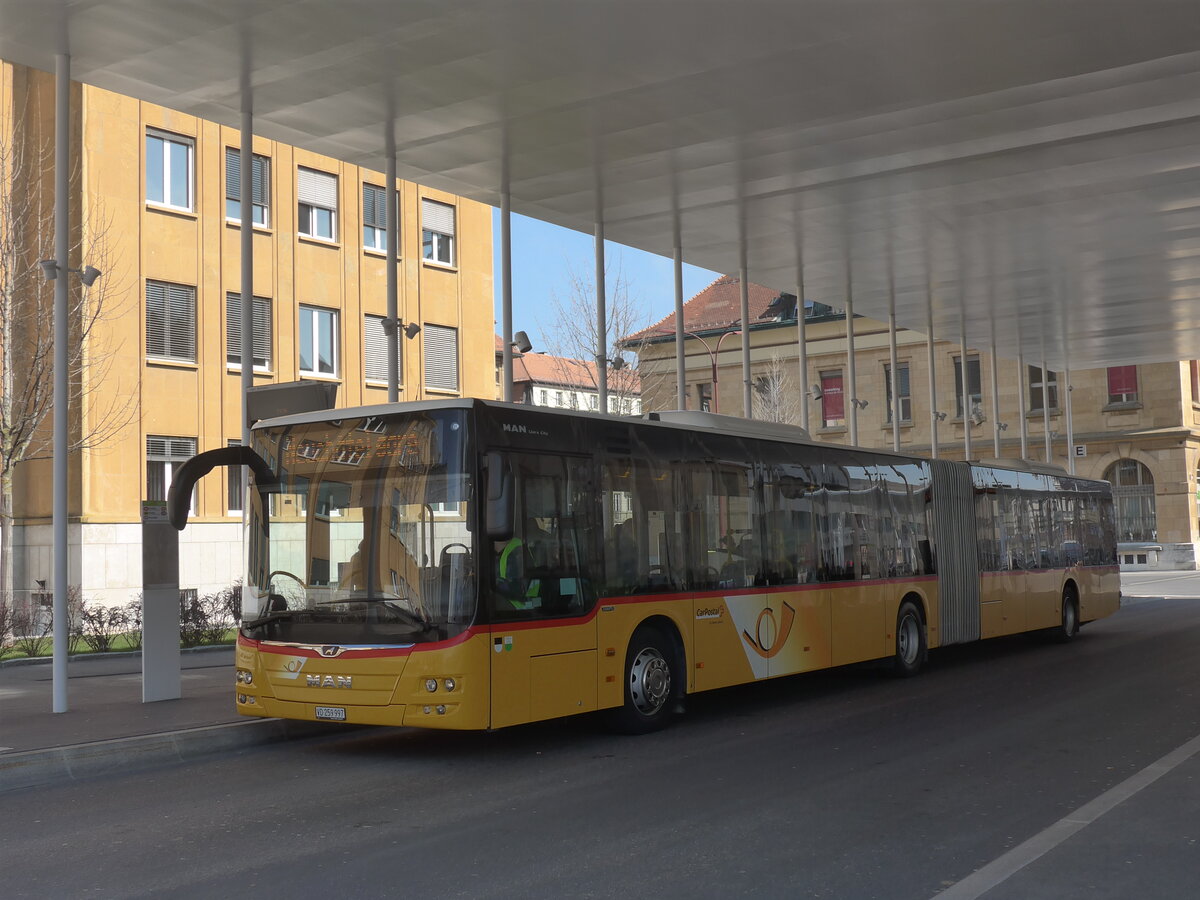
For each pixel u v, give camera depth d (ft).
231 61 46.83
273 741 38.06
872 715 42.32
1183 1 43.37
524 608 34.22
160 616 43.65
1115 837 23.75
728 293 212.43
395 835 25.20
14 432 80.89
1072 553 74.23
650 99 51.96
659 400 204.44
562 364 156.04
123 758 33.88
